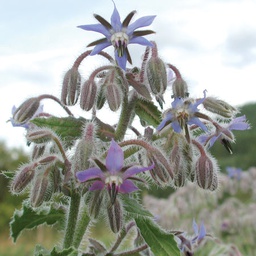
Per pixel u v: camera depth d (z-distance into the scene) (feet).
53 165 0.48
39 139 0.47
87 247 0.54
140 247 0.53
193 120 0.50
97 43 0.51
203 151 0.52
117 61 0.50
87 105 0.49
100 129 0.51
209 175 0.51
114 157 0.45
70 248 0.47
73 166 0.45
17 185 0.47
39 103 0.54
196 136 0.59
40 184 0.47
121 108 0.52
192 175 0.51
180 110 0.49
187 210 1.53
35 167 0.48
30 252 2.58
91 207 0.45
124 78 0.50
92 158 0.45
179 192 1.56
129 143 0.48
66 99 0.51
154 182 0.50
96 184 0.45
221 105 0.52
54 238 2.78
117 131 0.52
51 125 0.50
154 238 0.48
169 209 1.54
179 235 0.59
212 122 0.54
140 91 0.50
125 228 0.55
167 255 0.48
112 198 0.44
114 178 0.45
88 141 0.46
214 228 1.43
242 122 0.56
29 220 0.54
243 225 1.42
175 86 0.51
